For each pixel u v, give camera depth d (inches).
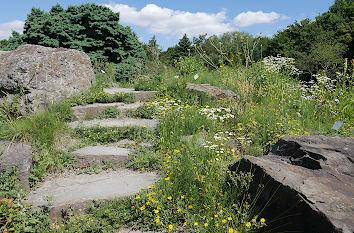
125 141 205.3
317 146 117.5
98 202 126.6
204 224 103.0
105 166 170.6
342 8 1101.7
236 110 238.4
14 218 112.3
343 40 763.4
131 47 494.3
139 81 381.4
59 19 428.8
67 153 176.9
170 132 194.9
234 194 115.4
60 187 146.3
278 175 99.3
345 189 89.7
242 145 176.6
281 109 240.7
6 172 140.3
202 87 296.0
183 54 1246.9
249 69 334.3
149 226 113.6
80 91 288.4
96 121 240.7
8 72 233.6
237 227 102.7
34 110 228.1
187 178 132.3
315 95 287.3
